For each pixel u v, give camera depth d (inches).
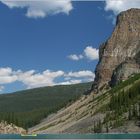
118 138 7810.0
